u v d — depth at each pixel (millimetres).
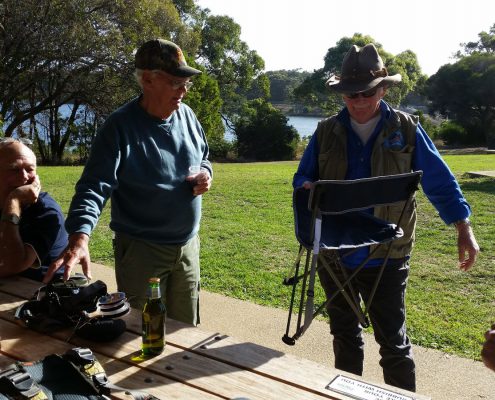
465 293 5012
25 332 2186
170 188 2646
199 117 35000
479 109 44500
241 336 4004
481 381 3316
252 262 6062
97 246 6668
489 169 15266
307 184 2400
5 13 24344
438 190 2580
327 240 2215
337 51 51344
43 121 31422
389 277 2609
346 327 2725
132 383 1795
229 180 13703
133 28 27406
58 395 1664
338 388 1749
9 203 2695
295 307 4648
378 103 2600
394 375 2625
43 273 2867
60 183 13062
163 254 2688
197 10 46500
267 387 1763
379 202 2248
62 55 25266
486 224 7785
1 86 26234
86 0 25516
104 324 2072
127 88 27438
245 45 49344
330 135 2697
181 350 2025
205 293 5000
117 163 2506
